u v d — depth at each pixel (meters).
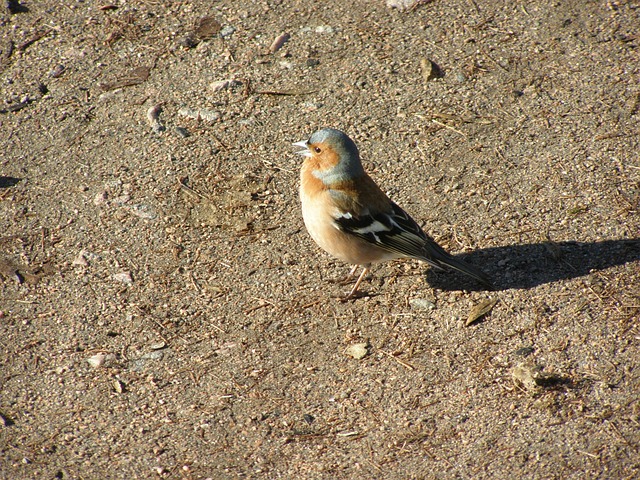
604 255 10.80
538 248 11.02
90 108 13.82
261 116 13.58
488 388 9.27
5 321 10.38
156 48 15.01
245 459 8.66
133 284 10.91
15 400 9.41
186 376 9.68
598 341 9.65
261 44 15.02
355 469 8.47
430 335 10.06
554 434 8.66
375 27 15.37
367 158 12.73
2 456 8.71
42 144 13.18
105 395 9.46
